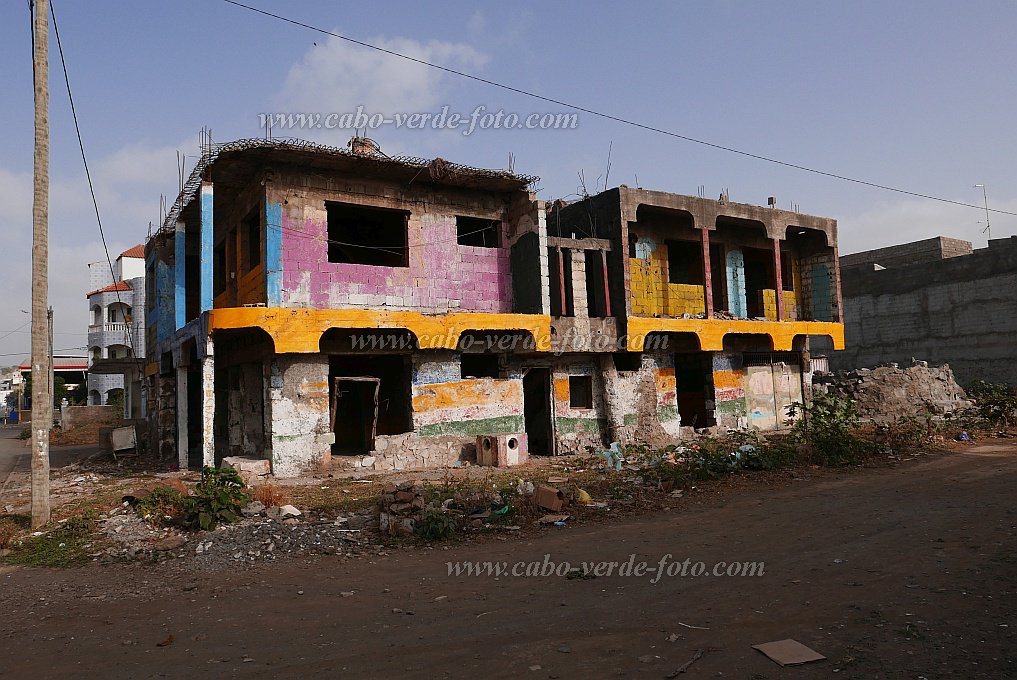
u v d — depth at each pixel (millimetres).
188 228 20188
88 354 48594
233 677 4715
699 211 21344
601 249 19609
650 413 20641
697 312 22500
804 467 14305
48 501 10781
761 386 24109
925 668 4363
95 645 5512
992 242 31906
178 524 10227
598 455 17562
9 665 5133
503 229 19094
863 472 13633
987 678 4168
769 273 25969
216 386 21328
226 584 7254
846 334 36625
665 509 10719
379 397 19078
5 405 82125
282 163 15750
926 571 6617
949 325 32312
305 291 15852
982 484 11570
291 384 15359
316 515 10727
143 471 17625
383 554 8438
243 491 11500
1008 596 5699
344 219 20250
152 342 23719
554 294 19422
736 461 14188
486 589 6785
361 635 5520
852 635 5027
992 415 20859
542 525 9781
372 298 16750
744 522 9508
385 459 16234
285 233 15719
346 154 15406
